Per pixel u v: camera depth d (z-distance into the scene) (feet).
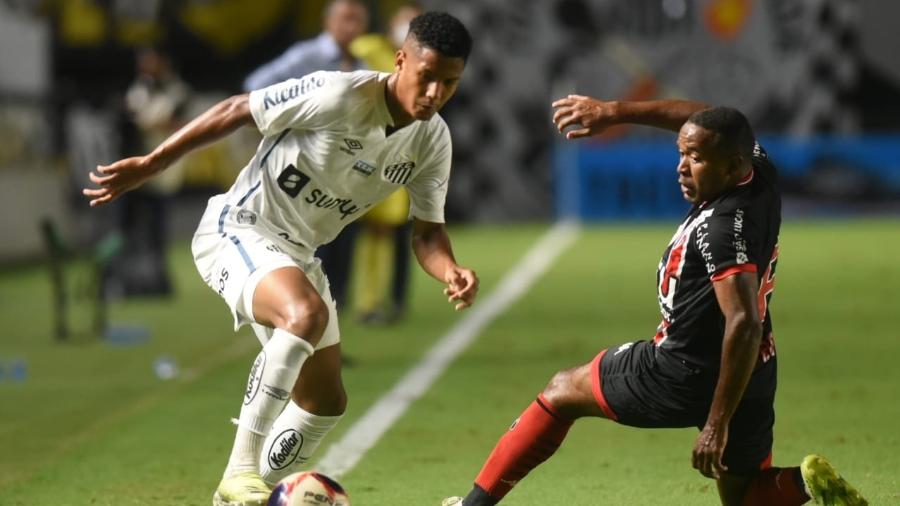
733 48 264.31
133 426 92.48
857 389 101.09
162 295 166.61
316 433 63.87
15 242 209.67
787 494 56.08
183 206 242.17
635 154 264.52
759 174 55.01
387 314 141.90
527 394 101.71
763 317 55.06
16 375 114.83
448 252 65.36
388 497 71.20
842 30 264.31
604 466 77.92
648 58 264.52
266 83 111.55
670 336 55.11
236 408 98.53
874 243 218.59
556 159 266.98
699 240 53.21
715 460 51.62
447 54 57.00
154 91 162.30
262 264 60.18
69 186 227.81
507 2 263.90
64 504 71.15
